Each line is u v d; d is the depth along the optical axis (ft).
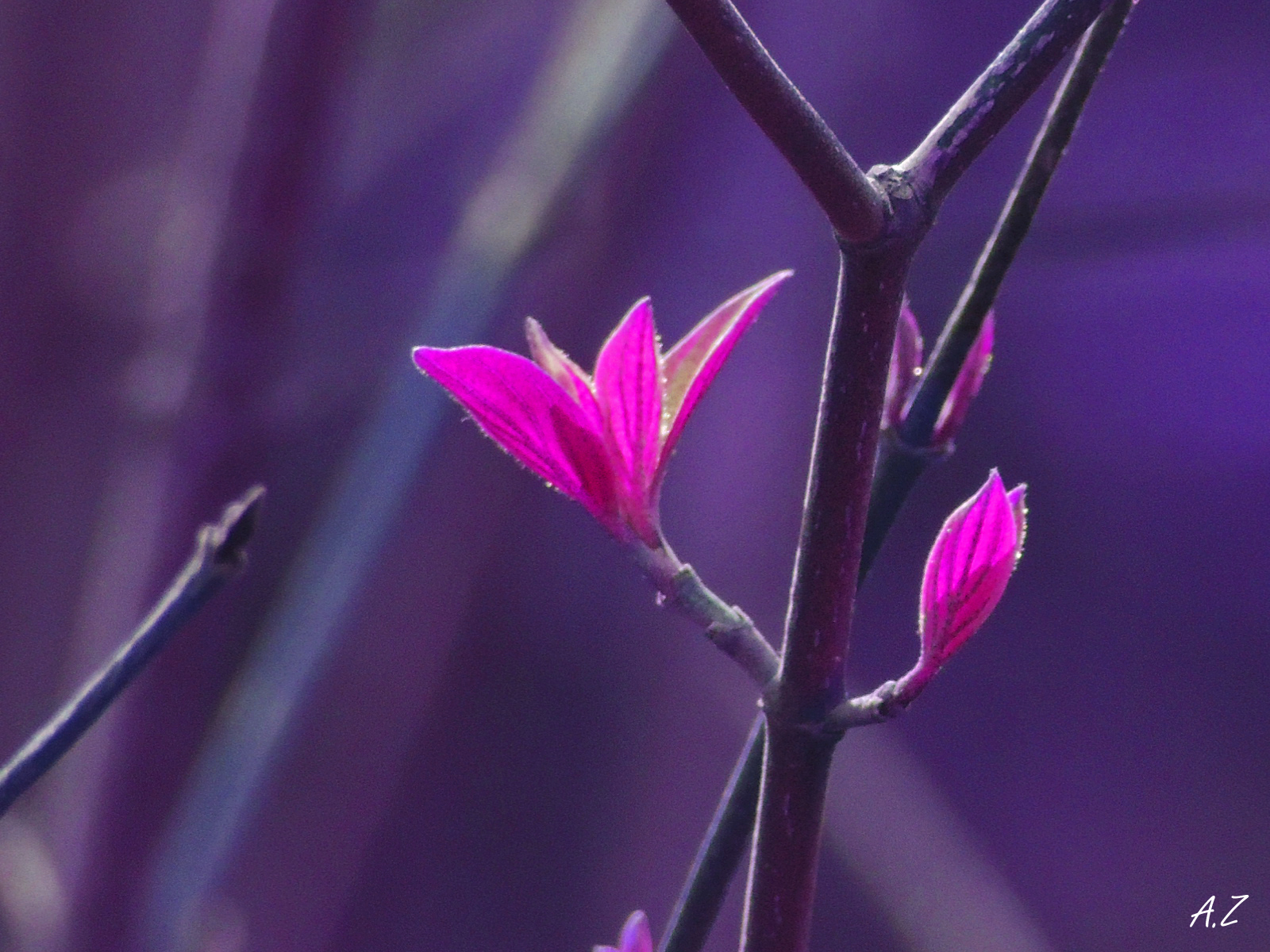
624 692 7.07
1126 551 9.53
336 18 4.13
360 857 5.58
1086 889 9.02
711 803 6.77
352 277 6.43
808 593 2.26
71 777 4.47
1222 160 7.47
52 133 5.57
